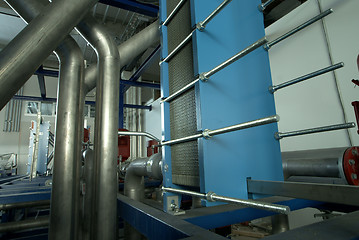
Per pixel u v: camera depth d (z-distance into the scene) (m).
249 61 1.06
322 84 1.97
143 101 6.68
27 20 0.83
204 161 0.82
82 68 1.05
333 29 1.91
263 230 2.34
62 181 0.93
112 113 1.05
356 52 1.74
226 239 0.53
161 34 1.17
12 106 6.98
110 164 1.01
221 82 0.93
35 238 1.80
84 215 1.59
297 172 1.23
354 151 1.03
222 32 0.98
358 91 1.72
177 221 0.71
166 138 1.05
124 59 1.87
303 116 2.12
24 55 0.62
